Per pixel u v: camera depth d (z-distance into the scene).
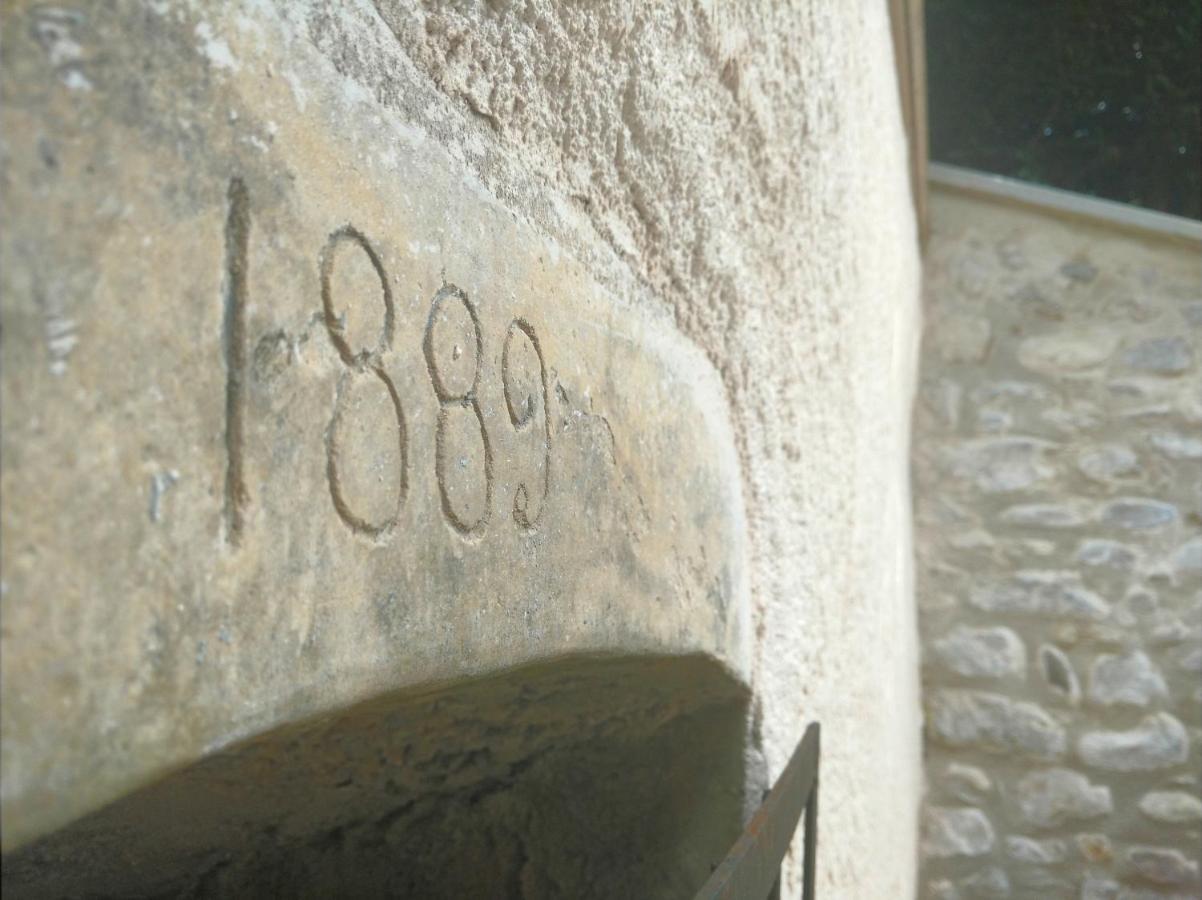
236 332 0.38
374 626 0.46
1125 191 3.80
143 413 0.34
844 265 1.71
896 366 2.66
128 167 0.33
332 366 0.43
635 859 1.13
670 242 0.93
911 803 2.87
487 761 1.10
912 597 3.14
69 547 0.31
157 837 0.89
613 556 0.77
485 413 0.57
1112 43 3.55
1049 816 3.07
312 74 0.44
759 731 1.14
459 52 0.58
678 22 0.88
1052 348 3.36
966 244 3.48
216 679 0.37
